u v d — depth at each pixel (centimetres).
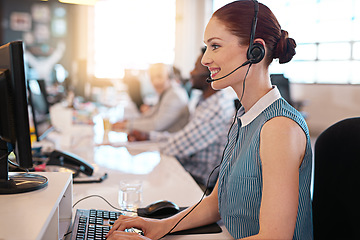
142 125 327
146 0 820
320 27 677
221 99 216
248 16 98
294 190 86
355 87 643
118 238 94
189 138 216
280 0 708
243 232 101
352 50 643
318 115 689
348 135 115
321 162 122
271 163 87
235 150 105
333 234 115
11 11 775
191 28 786
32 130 243
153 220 110
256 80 101
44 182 101
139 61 835
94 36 833
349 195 110
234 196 101
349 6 639
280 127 91
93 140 269
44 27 801
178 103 327
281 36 102
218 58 100
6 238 70
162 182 166
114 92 548
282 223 83
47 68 763
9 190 94
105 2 830
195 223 113
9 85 96
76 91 505
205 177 214
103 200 138
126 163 203
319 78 688
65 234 105
